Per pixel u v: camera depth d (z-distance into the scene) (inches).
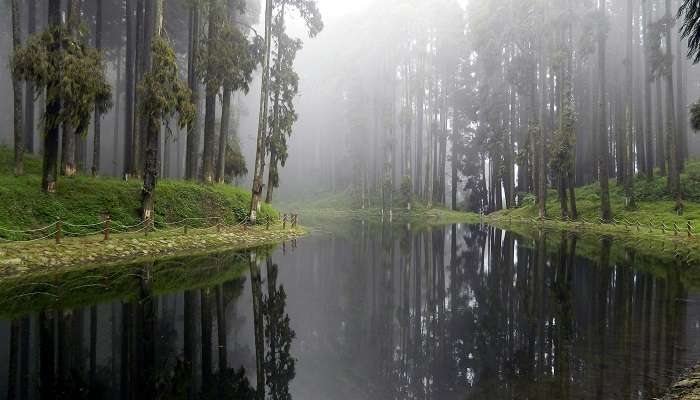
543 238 863.7
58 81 530.9
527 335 262.7
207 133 866.8
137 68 783.7
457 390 182.7
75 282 381.4
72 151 679.7
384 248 735.7
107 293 350.6
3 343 237.0
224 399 176.7
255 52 921.5
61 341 243.1
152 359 224.4
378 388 187.3
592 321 287.6
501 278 464.1
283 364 220.5
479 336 264.1
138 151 796.6
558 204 1328.7
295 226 1017.5
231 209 843.4
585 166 1555.1
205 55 819.4
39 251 443.2
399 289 414.0
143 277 418.0
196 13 854.5
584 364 209.5
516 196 1758.1
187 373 207.0
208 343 250.4
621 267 502.9
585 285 410.0
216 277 434.6
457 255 656.4
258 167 872.3
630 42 1133.7
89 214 580.1
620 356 219.6
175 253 576.7
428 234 1005.2
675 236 744.3
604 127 1035.9
